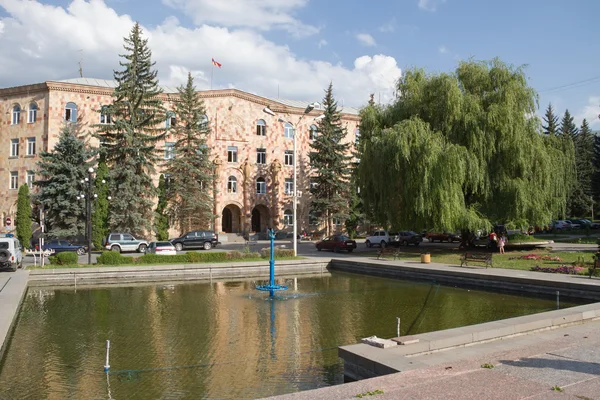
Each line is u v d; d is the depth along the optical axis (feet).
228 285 77.05
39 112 153.38
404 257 101.40
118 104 137.69
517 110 97.30
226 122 177.99
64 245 117.80
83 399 28.40
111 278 81.35
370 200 111.24
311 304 58.23
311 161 177.06
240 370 33.53
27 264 95.55
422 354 27.96
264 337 42.47
